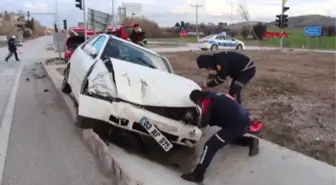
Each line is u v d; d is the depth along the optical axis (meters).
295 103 8.62
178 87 5.93
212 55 6.27
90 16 16.88
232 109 5.04
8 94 10.10
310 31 44.22
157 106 5.43
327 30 69.81
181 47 42.19
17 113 7.82
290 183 4.80
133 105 5.34
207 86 6.40
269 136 6.46
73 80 7.45
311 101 8.84
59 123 7.09
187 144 5.48
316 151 5.77
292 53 29.22
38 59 24.33
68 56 18.67
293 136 6.34
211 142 5.04
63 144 5.89
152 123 5.29
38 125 6.92
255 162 5.42
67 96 9.01
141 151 6.09
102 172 4.85
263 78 13.09
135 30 13.55
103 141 5.71
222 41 35.72
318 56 25.91
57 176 4.70
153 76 6.01
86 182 4.55
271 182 4.88
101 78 5.48
